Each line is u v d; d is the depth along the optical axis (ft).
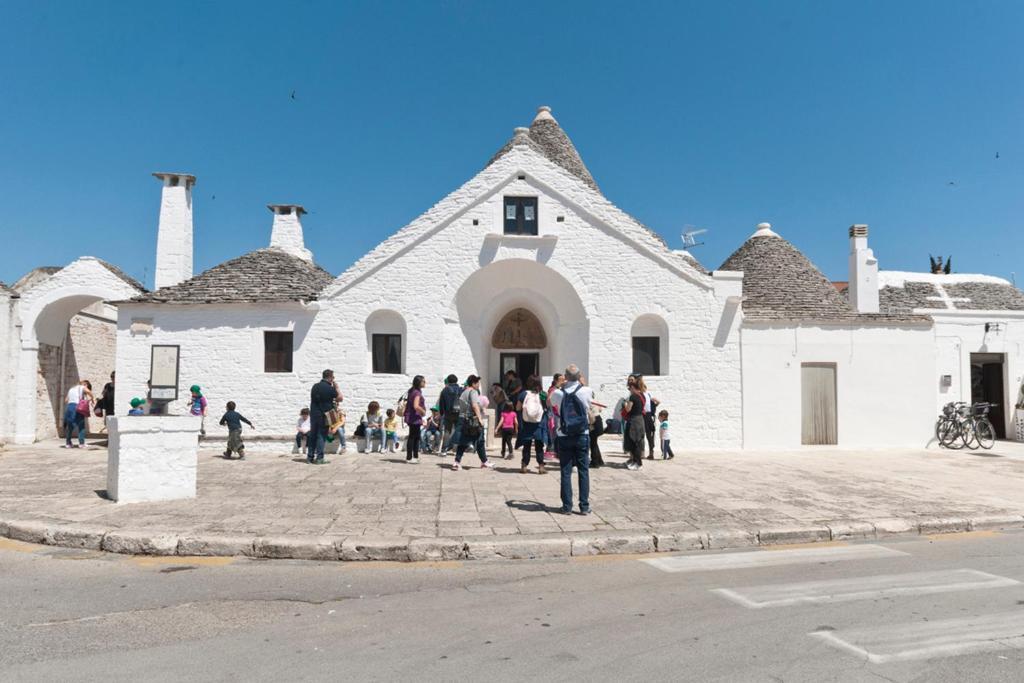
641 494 33.81
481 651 14.78
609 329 58.23
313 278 63.82
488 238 58.13
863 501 32.27
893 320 60.80
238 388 57.31
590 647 14.98
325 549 23.11
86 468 43.16
